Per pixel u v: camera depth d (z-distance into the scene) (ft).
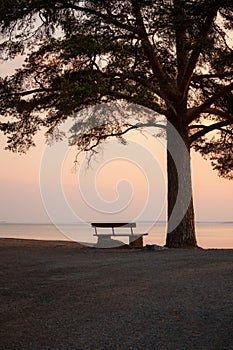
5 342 22.58
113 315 26.27
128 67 56.59
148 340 22.16
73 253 54.34
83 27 58.85
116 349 21.21
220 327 23.25
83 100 57.67
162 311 26.48
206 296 28.91
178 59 65.77
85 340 22.53
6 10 58.85
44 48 61.36
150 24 57.72
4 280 37.50
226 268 37.65
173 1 56.03
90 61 59.00
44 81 64.85
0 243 67.67
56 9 61.52
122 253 53.16
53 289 33.65
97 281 35.70
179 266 40.06
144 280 34.78
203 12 56.13
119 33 58.34
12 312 27.86
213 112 69.56
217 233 192.95
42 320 26.02
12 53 64.80
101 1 58.65
